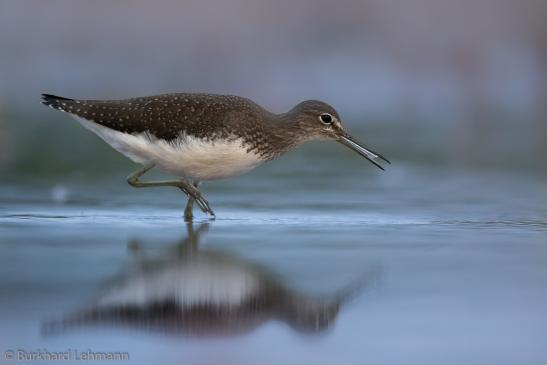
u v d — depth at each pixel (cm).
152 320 823
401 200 1554
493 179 1778
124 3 2736
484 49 2722
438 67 2722
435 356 726
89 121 1341
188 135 1302
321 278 977
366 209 1462
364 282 957
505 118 2570
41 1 2744
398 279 972
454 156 2036
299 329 802
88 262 1037
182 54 2709
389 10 2738
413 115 2595
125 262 1039
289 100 2638
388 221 1354
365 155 1477
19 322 807
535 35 2720
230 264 1039
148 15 2727
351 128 2361
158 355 734
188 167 1340
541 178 1789
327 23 2738
